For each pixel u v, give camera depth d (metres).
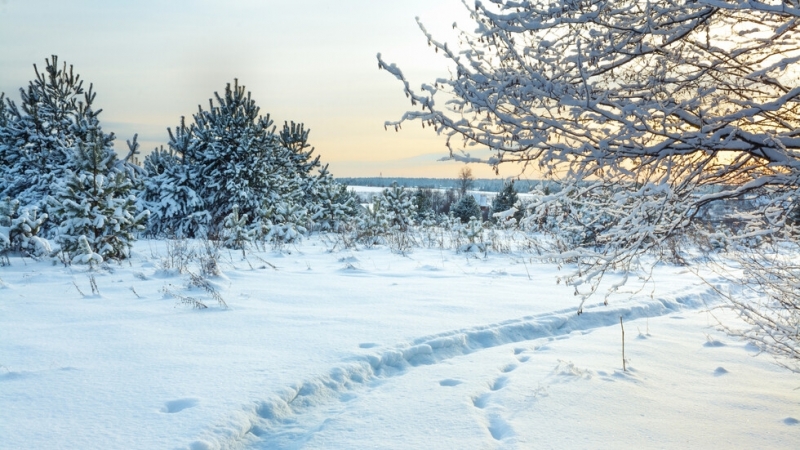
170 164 19.23
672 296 8.40
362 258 12.66
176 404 3.74
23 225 10.30
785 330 3.75
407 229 20.00
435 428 3.49
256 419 3.61
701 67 3.03
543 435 3.39
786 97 2.69
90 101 19.00
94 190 10.60
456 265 11.65
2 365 4.46
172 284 8.32
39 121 18.16
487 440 3.31
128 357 4.73
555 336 6.26
